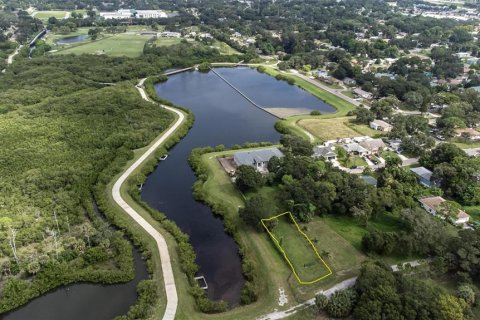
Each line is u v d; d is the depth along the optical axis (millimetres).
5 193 154875
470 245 119812
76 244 128625
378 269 111062
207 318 105938
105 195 159875
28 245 131625
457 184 163375
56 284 116750
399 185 157750
